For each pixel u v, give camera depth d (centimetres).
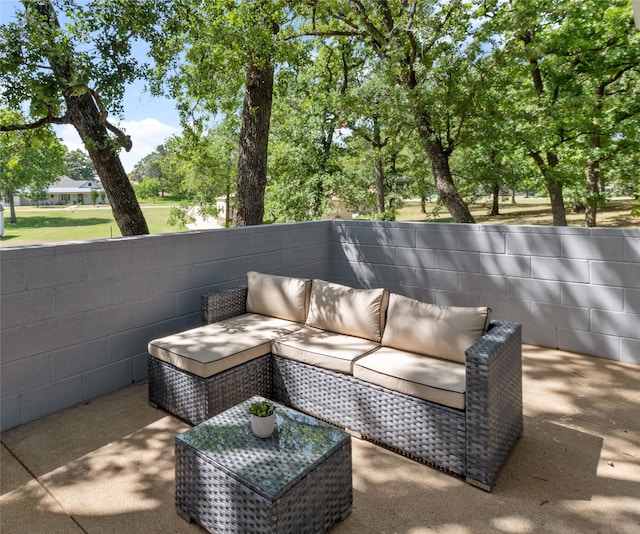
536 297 397
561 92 1011
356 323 289
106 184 542
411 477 215
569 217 1822
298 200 1339
